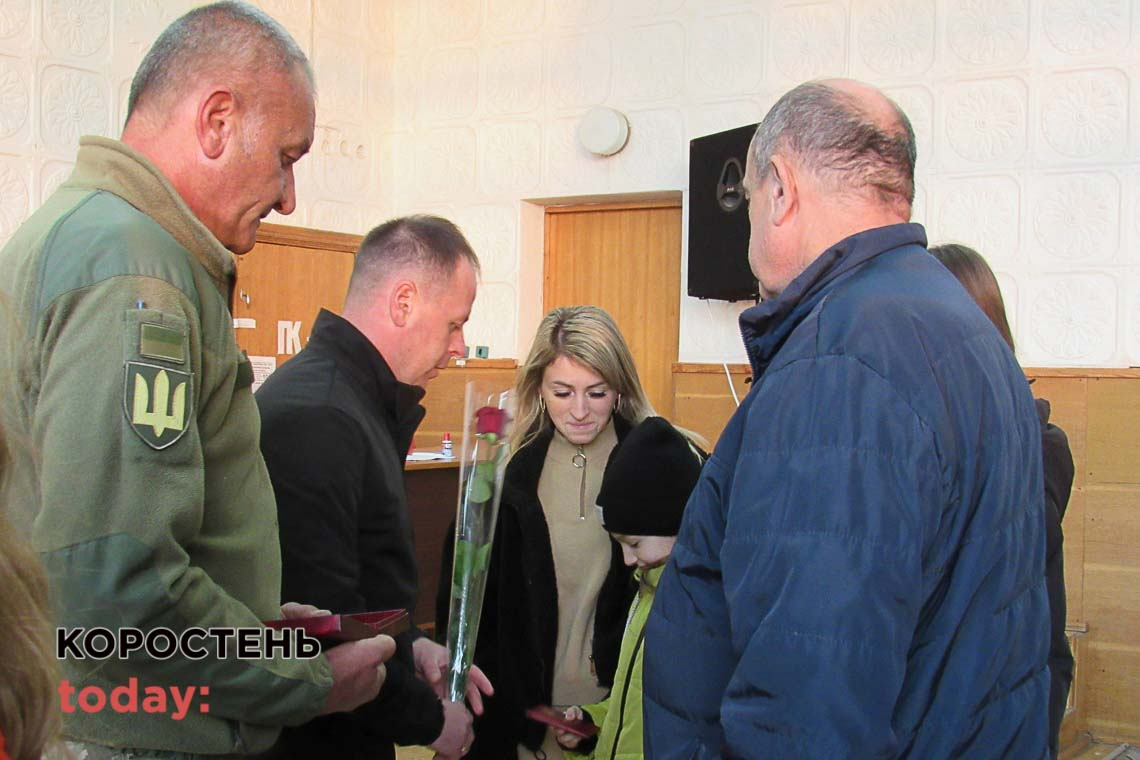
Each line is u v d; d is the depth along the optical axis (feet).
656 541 6.36
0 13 14.79
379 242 6.01
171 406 3.87
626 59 18.20
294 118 4.64
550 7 18.93
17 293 3.96
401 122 20.42
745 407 4.29
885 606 3.59
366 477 5.45
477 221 19.69
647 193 18.12
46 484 3.69
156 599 3.77
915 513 3.68
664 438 6.42
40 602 2.61
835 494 3.70
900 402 3.79
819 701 3.53
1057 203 14.85
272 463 5.08
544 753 7.11
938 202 15.58
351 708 4.72
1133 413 14.02
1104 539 14.11
